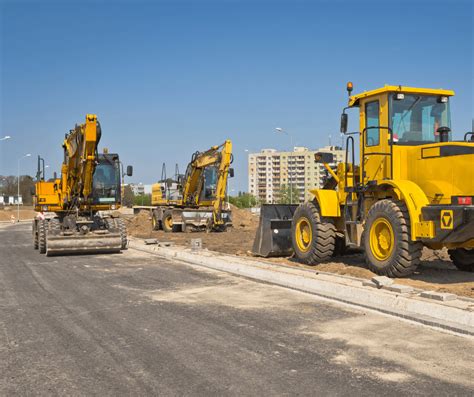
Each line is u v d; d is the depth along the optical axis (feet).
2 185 345.51
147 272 39.58
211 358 18.26
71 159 55.88
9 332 22.02
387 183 31.94
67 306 27.09
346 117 35.99
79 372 17.02
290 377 16.31
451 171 29.35
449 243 31.22
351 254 44.11
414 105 33.65
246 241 66.95
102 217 60.03
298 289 31.19
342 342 20.02
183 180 91.86
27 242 76.95
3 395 15.21
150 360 18.12
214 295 29.73
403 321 23.16
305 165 328.90
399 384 15.66
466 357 18.11
